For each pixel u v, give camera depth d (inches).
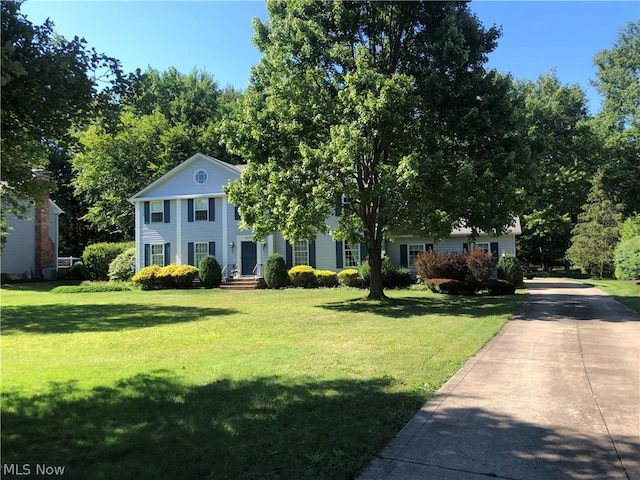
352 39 637.9
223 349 321.1
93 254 1234.6
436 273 813.9
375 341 349.4
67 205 1787.6
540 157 657.0
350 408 191.2
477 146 609.6
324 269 1024.9
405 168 532.1
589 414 188.5
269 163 603.5
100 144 1316.4
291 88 620.7
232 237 1061.8
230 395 206.8
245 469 136.0
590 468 141.2
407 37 641.6
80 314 545.0
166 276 993.5
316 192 548.7
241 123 639.8
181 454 145.4
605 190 1459.2
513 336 370.6
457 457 148.3
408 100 557.6
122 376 241.6
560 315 500.1
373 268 695.7
